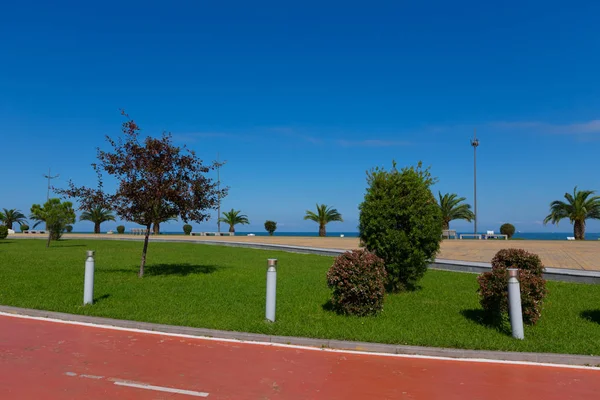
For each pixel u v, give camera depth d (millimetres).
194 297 10531
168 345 6871
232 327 7699
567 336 7473
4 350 6469
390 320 8453
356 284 8602
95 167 13297
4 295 10414
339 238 42562
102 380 5293
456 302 10211
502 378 5594
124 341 7066
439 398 4914
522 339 7141
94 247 27719
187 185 13648
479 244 29984
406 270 11062
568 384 5398
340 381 5410
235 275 14398
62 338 7172
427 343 6836
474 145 44688
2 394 4801
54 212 28172
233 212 57969
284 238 42594
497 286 8055
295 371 5746
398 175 11320
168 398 4781
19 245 29062
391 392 5074
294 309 9352
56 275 13820
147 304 9664
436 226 11148
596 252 21656
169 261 19078
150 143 13352
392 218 11008
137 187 13297
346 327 7844
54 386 5070
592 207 41781
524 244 29859
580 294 10977
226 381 5340
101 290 11289
